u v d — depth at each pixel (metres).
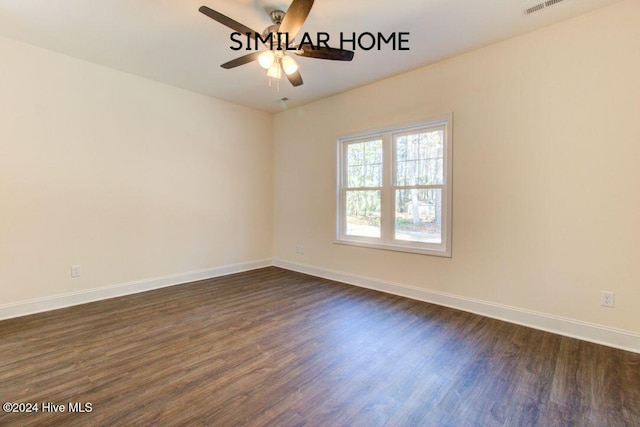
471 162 3.16
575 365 2.19
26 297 3.07
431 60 3.33
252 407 1.74
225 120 4.69
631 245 2.38
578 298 2.61
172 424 1.60
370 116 3.99
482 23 2.64
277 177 5.34
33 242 3.10
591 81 2.51
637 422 1.64
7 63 2.93
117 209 3.65
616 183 2.43
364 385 1.96
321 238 4.69
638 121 2.34
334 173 4.48
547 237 2.75
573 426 1.62
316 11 2.46
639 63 2.33
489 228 3.07
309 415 1.68
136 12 2.50
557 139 2.68
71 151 3.31
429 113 3.45
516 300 2.93
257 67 3.53
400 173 3.82
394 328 2.81
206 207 4.51
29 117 3.05
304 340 2.57
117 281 3.68
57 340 2.53
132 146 3.75
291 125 5.07
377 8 2.43
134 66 3.51
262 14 2.52
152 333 2.68
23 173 3.03
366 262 4.13
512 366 2.18
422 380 2.01
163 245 4.07
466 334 2.69
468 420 1.66
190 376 2.04
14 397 1.80
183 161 4.23
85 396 1.82
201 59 3.32
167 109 4.05
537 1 2.36
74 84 3.31
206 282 4.33
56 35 2.87
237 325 2.87
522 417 1.68
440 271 3.43
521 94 2.85
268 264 5.39
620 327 2.44
